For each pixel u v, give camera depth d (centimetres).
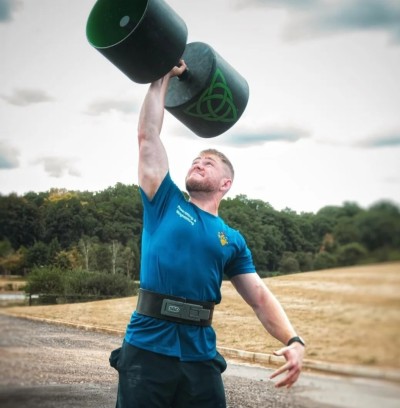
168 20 144
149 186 156
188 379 151
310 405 175
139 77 153
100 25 156
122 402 148
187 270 151
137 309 155
